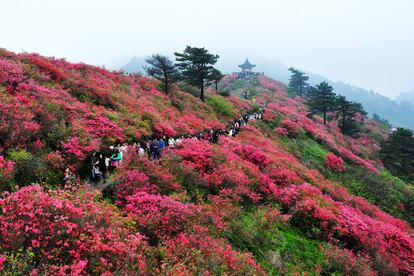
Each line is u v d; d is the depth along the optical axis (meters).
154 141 16.92
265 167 20.06
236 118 40.69
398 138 45.06
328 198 17.17
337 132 56.66
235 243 10.91
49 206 7.07
